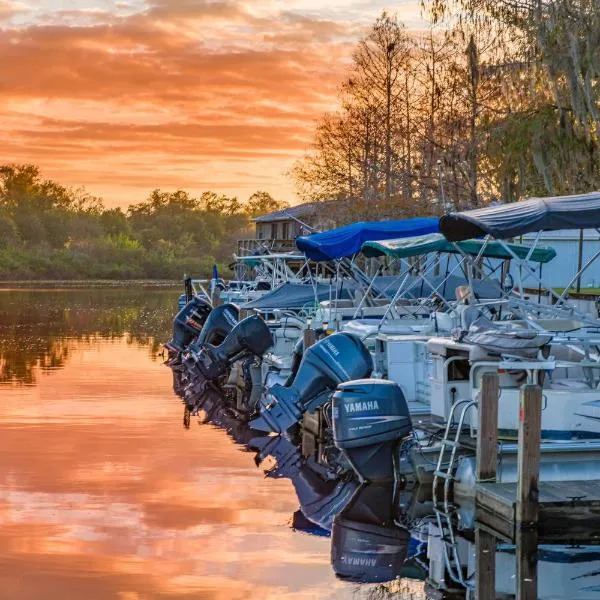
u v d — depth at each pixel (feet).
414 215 111.14
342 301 64.28
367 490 38.32
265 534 33.09
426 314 55.83
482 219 37.83
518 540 31.65
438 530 33.86
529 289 74.74
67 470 42.04
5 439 48.52
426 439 39.78
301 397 44.73
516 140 80.33
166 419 55.52
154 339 105.60
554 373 39.73
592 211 37.78
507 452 35.40
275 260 92.73
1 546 31.12
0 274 321.93
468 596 27.43
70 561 29.81
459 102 110.32
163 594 27.02
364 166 128.88
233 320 69.26
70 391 65.57
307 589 27.86
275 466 43.45
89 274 338.34
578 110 75.77
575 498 31.99
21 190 461.78
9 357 86.43
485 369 36.78
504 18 91.56
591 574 29.14
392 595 27.58
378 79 128.98
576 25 76.23
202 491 38.81
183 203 568.00
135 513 35.27
